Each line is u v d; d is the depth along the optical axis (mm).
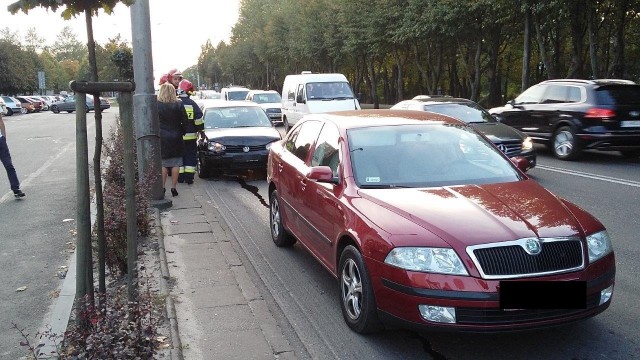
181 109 9836
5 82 70875
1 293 5797
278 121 26562
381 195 4672
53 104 53594
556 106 14094
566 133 13828
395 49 38906
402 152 5305
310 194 5574
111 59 28219
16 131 28344
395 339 4477
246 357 4148
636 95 13398
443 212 4266
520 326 3861
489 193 4660
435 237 3988
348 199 4812
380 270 4098
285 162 6629
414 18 30734
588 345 4320
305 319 4883
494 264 3852
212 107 13719
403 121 5816
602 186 10477
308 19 48781
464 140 5602
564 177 11508
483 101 38906
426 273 3885
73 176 13016
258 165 12133
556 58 31125
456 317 3840
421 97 14961
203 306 5078
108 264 5836
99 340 3363
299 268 6215
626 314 4855
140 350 3424
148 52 8672
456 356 4191
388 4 33094
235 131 12602
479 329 3826
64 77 118938
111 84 3961
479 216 4199
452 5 27781
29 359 4277
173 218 8281
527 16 24062
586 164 13312
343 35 43156
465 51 36281
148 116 8680
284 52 59344
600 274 4078
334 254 4926
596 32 25891
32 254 7062
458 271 3840
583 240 4090
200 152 12367
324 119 6191
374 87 45625
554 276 3885
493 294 3787
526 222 4117
